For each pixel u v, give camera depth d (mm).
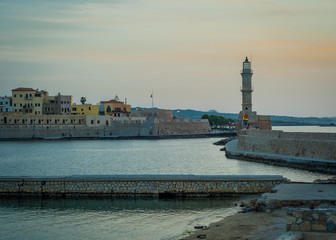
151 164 103000
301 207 43750
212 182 57688
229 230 39938
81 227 46000
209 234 39625
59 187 59625
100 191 58938
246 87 185500
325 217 33344
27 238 42906
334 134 88875
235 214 46625
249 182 57469
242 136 122625
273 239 36219
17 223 47844
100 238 42312
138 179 58500
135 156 126875
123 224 46594
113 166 99938
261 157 99750
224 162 103562
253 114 182625
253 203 50531
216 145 177125
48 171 91625
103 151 147875
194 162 105500
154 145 178750
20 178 60469
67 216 50188
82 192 59250
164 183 58219
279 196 47375
